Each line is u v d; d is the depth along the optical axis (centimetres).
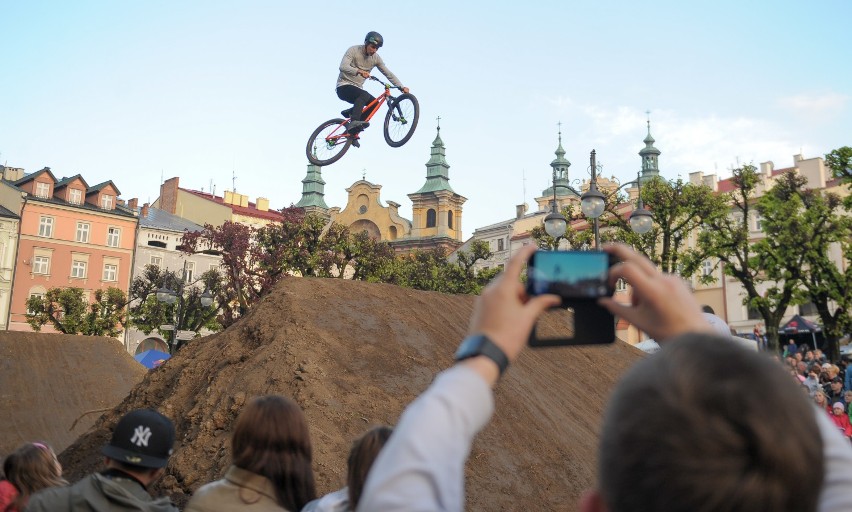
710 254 2692
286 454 312
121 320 4234
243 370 713
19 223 4731
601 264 124
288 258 3095
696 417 81
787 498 79
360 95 1148
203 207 6397
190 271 5353
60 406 1287
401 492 104
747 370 86
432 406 111
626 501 85
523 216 6175
